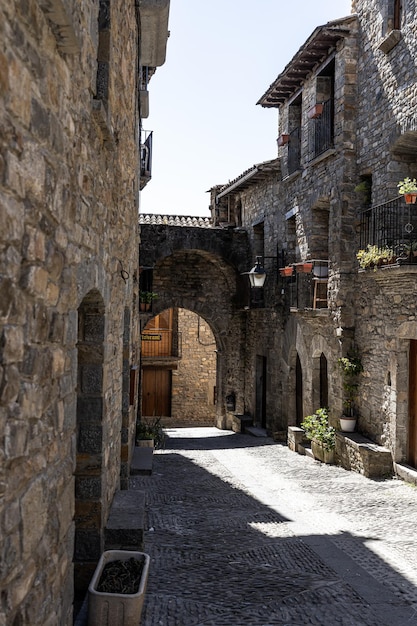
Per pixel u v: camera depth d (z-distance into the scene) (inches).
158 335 890.1
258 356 689.6
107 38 171.0
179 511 307.7
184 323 898.1
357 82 440.8
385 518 299.1
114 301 226.2
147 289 656.4
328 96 492.4
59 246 114.3
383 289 385.1
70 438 130.0
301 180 531.2
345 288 443.8
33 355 97.7
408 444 380.2
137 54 354.3
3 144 79.6
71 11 105.6
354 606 195.8
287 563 234.8
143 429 479.8
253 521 293.7
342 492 354.3
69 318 126.1
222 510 313.7
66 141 118.9
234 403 743.1
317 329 494.6
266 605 193.3
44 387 106.1
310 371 513.3
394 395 381.1
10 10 81.2
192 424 868.6
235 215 739.4
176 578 212.2
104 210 181.5
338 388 452.8
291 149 555.8
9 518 86.4
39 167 97.7
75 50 110.3
